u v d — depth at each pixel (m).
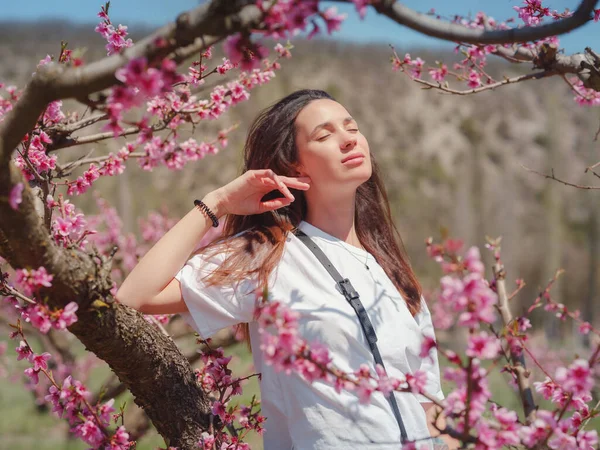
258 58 1.28
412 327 2.01
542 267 31.88
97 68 1.25
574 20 1.29
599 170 22.66
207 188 30.47
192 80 2.23
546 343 10.66
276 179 1.97
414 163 40.81
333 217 2.14
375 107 45.66
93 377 8.96
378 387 1.44
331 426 1.80
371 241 2.29
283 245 2.01
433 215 35.75
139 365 1.86
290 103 2.19
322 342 1.86
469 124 44.03
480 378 1.26
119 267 4.55
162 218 7.37
